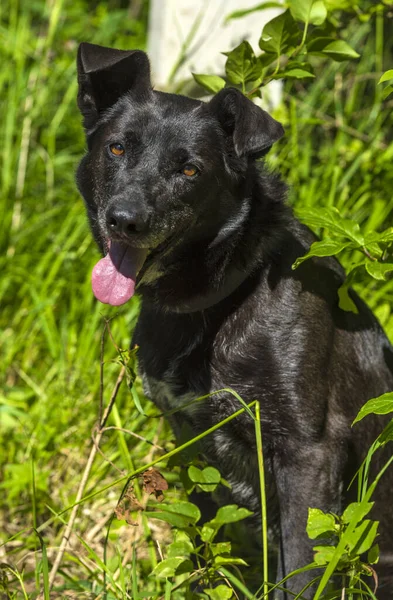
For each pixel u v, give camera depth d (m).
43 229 5.75
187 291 3.39
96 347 4.82
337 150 5.28
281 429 3.32
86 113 3.63
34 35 7.52
